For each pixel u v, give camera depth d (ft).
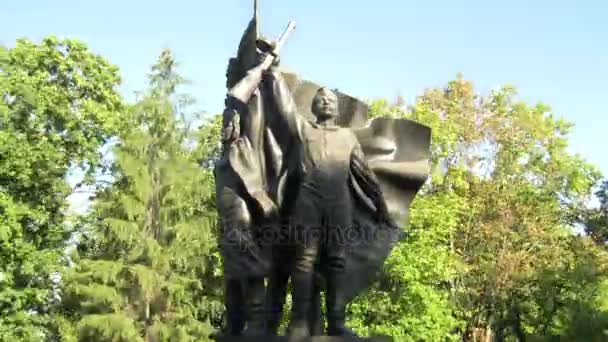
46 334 112.88
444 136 110.73
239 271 27.58
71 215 112.47
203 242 112.47
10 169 99.45
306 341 26.30
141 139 113.50
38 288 102.73
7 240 95.45
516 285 123.03
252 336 26.81
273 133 28.32
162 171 114.32
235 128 28.32
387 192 29.81
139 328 109.60
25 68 107.34
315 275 28.04
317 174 27.04
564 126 131.75
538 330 123.24
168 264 110.83
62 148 109.09
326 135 27.43
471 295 124.36
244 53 29.27
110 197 114.62
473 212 116.98
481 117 123.34
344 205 27.27
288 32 28.94
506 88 125.29
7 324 97.86
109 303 108.99
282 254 27.94
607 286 108.47
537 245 125.39
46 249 104.68
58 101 107.65
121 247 112.27
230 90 27.58
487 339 126.41
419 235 97.91
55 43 109.60
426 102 122.01
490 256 122.42
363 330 94.27
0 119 100.12
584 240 137.18
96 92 111.86
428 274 97.35
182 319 110.63
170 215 113.70
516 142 124.06
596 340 88.28
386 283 96.63
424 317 95.96
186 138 119.03
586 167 135.23
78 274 107.86
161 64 118.62
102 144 113.09
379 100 110.11
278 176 28.07
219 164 28.78
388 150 29.91
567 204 141.49
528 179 128.36
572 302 98.17
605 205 157.38
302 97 30.01
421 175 29.78
